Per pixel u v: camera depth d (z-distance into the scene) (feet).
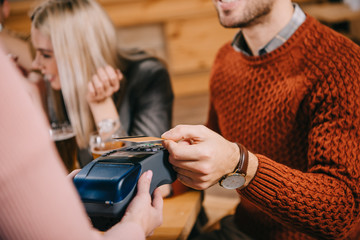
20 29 10.78
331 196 2.47
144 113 4.47
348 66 2.75
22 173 1.19
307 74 2.94
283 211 2.50
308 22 3.11
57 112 4.86
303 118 3.03
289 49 3.09
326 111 2.75
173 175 2.33
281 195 2.44
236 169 2.39
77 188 1.99
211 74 4.00
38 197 1.22
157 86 4.59
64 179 1.35
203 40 11.84
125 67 4.65
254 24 3.20
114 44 4.51
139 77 4.58
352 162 2.54
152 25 11.64
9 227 1.20
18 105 1.22
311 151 2.75
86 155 4.14
